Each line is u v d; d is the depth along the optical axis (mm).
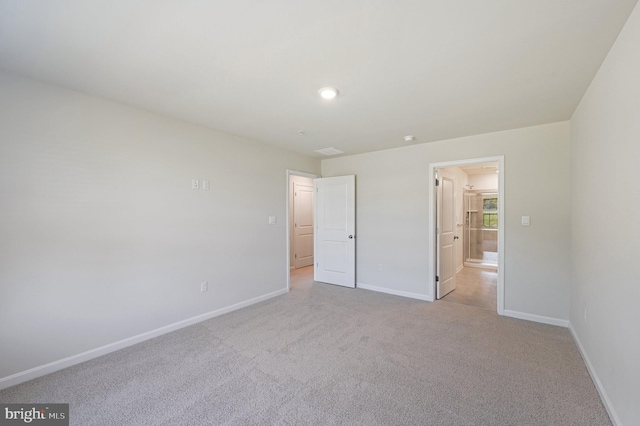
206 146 3334
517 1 1347
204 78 2129
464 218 6809
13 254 2064
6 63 1919
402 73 2049
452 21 1493
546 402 1854
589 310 2240
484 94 2395
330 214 4996
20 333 2092
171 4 1361
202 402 1869
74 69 2004
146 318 2803
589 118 2246
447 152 3826
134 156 2717
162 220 2930
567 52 1776
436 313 3512
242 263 3754
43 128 2197
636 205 1414
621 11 1418
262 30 1571
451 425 1657
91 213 2443
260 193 4012
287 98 2484
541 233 3199
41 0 1325
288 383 2076
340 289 4645
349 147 4277
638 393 1374
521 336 2840
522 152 3301
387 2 1349
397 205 4297
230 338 2820
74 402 1867
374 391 1979
